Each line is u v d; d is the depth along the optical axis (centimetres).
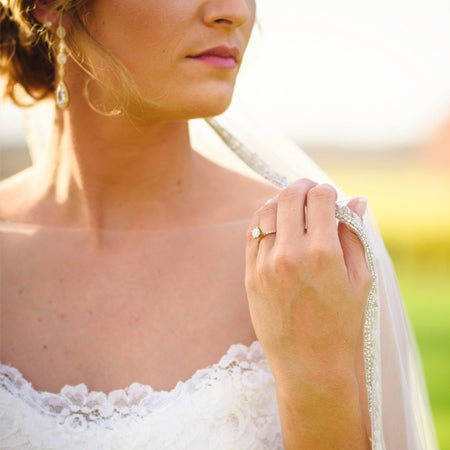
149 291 229
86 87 221
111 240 240
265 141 260
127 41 199
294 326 183
